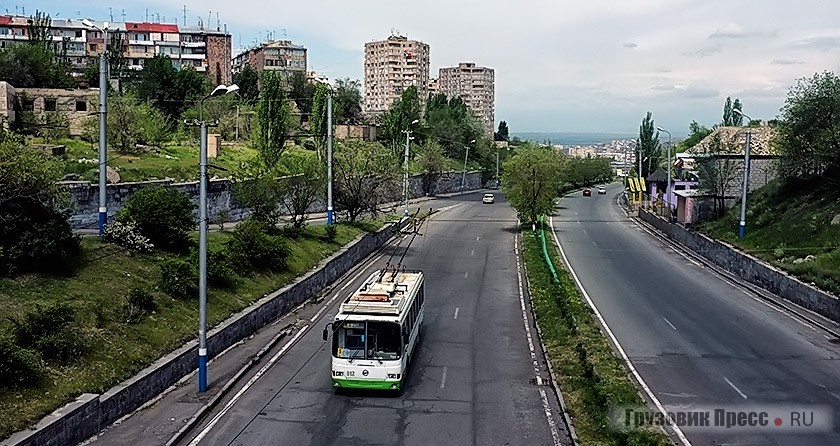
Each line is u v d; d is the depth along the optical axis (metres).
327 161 49.41
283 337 28.98
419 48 195.62
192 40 139.62
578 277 43.28
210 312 27.53
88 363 20.05
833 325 31.30
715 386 23.12
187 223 31.94
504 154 146.38
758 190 54.84
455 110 140.12
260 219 40.69
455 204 93.62
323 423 19.86
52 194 25.98
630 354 26.94
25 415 16.61
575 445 18.36
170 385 22.30
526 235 62.53
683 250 54.66
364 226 54.12
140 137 59.50
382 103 195.12
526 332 30.83
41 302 22.38
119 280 26.22
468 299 37.72
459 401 21.94
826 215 42.50
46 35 92.06
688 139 120.94
